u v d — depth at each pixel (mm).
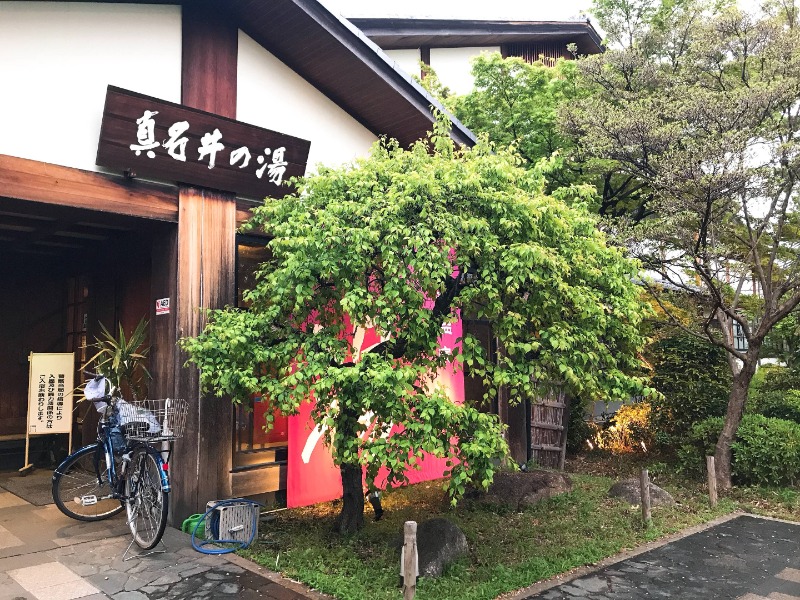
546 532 6805
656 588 5285
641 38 11844
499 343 10469
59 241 9062
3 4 5523
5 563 5312
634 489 8406
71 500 6809
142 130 6098
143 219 6422
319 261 5109
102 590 4801
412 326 5250
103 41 6203
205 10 7012
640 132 8797
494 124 12789
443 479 9219
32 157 5648
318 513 7227
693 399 10469
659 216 10172
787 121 9211
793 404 11125
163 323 6719
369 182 5613
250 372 5332
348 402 5027
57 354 8508
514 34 16078
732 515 7797
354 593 4766
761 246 10773
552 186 12609
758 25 9344
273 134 7195
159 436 5969
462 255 5301
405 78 8172
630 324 6184
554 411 10945
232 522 5965
